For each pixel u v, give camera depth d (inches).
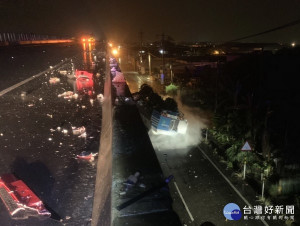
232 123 484.7
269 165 372.8
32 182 52.2
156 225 50.7
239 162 406.0
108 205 55.8
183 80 1158.3
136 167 73.8
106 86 188.9
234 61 889.5
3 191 46.3
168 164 420.2
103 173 65.7
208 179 372.2
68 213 44.4
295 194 315.0
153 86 1209.4
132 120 126.2
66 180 54.5
